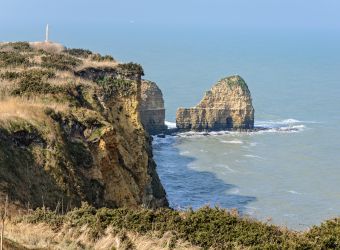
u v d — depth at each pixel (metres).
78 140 41.75
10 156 33.56
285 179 108.44
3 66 53.12
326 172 114.56
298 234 19.88
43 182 34.44
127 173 48.84
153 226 20.36
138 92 58.72
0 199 28.39
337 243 18.44
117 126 53.56
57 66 55.22
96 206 38.22
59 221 21.39
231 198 94.38
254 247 18.27
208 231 19.80
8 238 17.81
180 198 93.06
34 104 41.81
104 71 58.22
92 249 18.52
